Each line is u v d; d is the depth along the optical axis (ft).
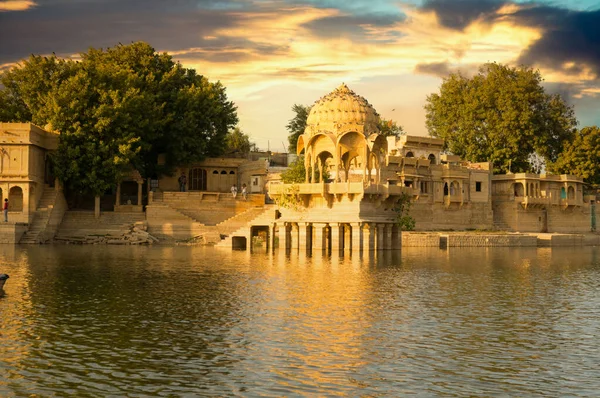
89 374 80.38
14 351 88.89
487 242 285.43
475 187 353.51
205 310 114.21
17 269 164.66
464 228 347.36
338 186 225.56
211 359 86.17
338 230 225.76
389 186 229.86
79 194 294.25
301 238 233.14
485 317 111.65
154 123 290.76
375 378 79.66
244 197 291.99
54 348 90.48
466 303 124.16
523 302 126.31
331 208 229.45
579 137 398.01
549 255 241.35
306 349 90.63
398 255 217.97
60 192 271.49
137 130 281.33
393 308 117.70
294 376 80.07
